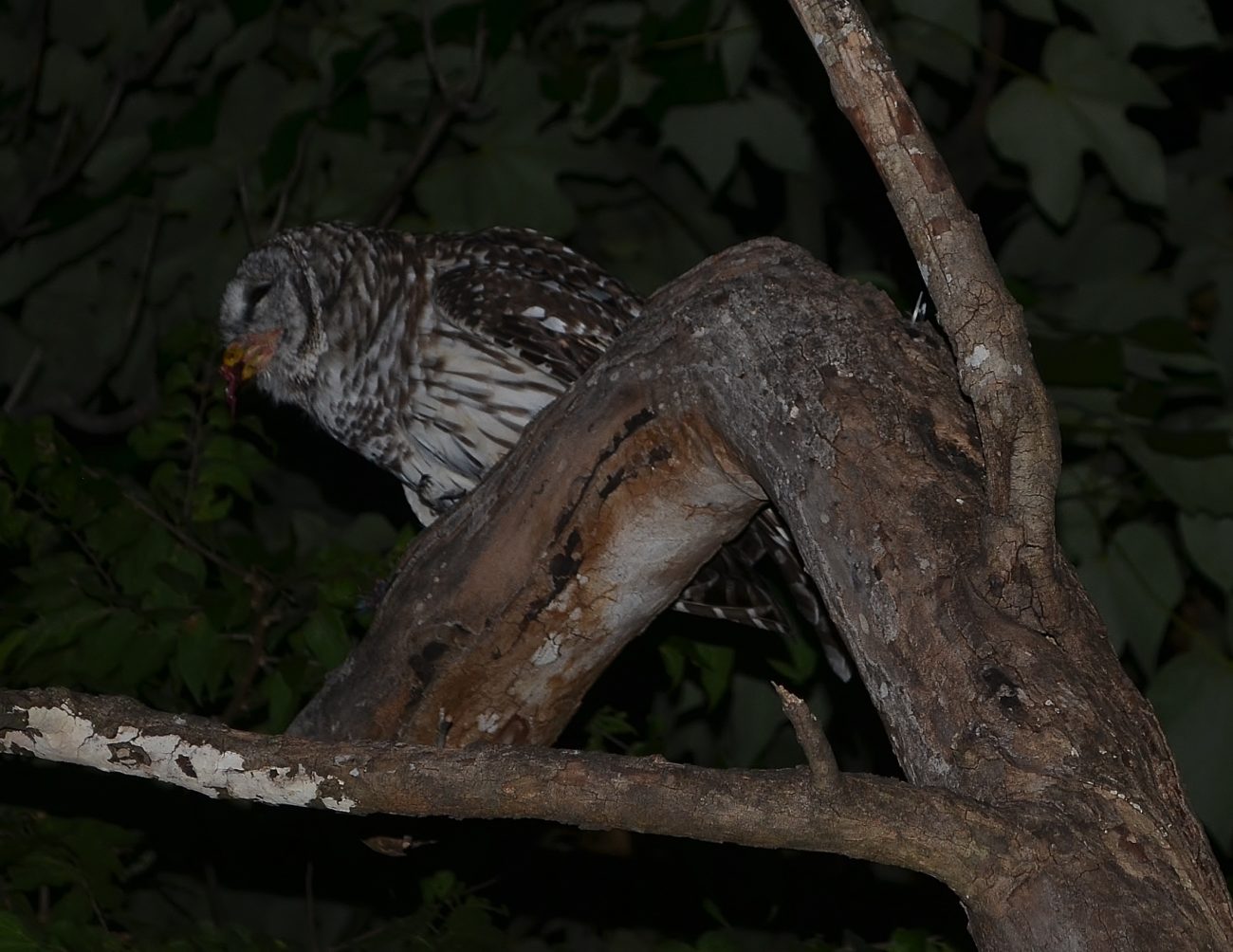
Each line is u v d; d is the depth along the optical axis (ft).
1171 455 22.82
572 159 27.09
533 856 28.35
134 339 28.73
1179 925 9.02
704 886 26.86
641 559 14.74
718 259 14.08
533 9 28.22
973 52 25.98
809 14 10.41
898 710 10.74
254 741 10.60
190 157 27.45
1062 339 23.80
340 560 21.56
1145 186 23.86
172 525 21.39
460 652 15.34
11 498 20.57
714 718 26.30
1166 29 23.38
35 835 20.97
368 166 27.73
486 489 14.98
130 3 27.25
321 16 29.32
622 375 13.92
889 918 27.14
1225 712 23.03
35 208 28.02
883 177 10.50
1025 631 10.41
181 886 26.08
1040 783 9.61
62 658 20.33
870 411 12.07
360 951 23.06
